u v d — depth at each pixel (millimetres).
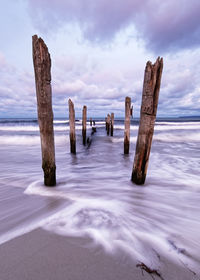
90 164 5875
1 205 2420
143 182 3529
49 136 3061
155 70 2775
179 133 16797
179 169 5086
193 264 1305
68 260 1331
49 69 2766
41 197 2740
